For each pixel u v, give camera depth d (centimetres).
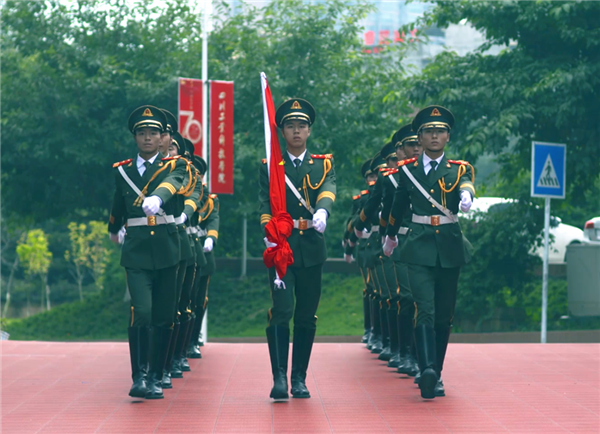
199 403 604
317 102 2422
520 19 1645
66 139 2266
